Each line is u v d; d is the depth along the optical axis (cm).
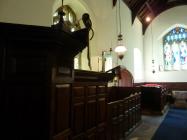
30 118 187
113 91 780
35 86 190
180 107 1147
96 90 371
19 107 185
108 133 424
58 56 208
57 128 209
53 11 543
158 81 1436
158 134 582
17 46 186
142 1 1182
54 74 197
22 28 177
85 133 326
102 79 396
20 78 185
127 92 763
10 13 385
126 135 546
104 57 790
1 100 180
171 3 1401
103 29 833
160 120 788
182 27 1399
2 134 180
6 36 180
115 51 891
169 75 1405
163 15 1438
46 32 183
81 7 710
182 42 1398
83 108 322
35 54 190
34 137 187
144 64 1480
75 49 236
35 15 446
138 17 1343
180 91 1288
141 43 1430
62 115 220
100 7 813
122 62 1013
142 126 685
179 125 700
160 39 1462
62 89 220
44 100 190
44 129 188
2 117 180
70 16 723
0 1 366
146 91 945
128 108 574
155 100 924
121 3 1035
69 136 235
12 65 185
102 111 396
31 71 189
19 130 184
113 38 918
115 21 951
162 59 1445
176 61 1405
